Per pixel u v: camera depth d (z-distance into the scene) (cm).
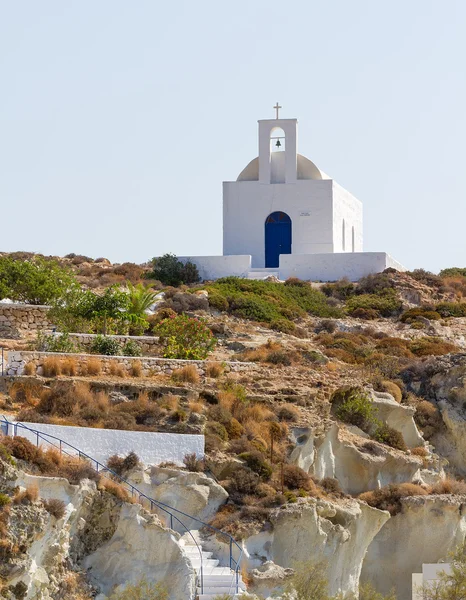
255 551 5322
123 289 10081
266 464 5809
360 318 9962
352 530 5759
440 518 6194
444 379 7788
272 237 11425
